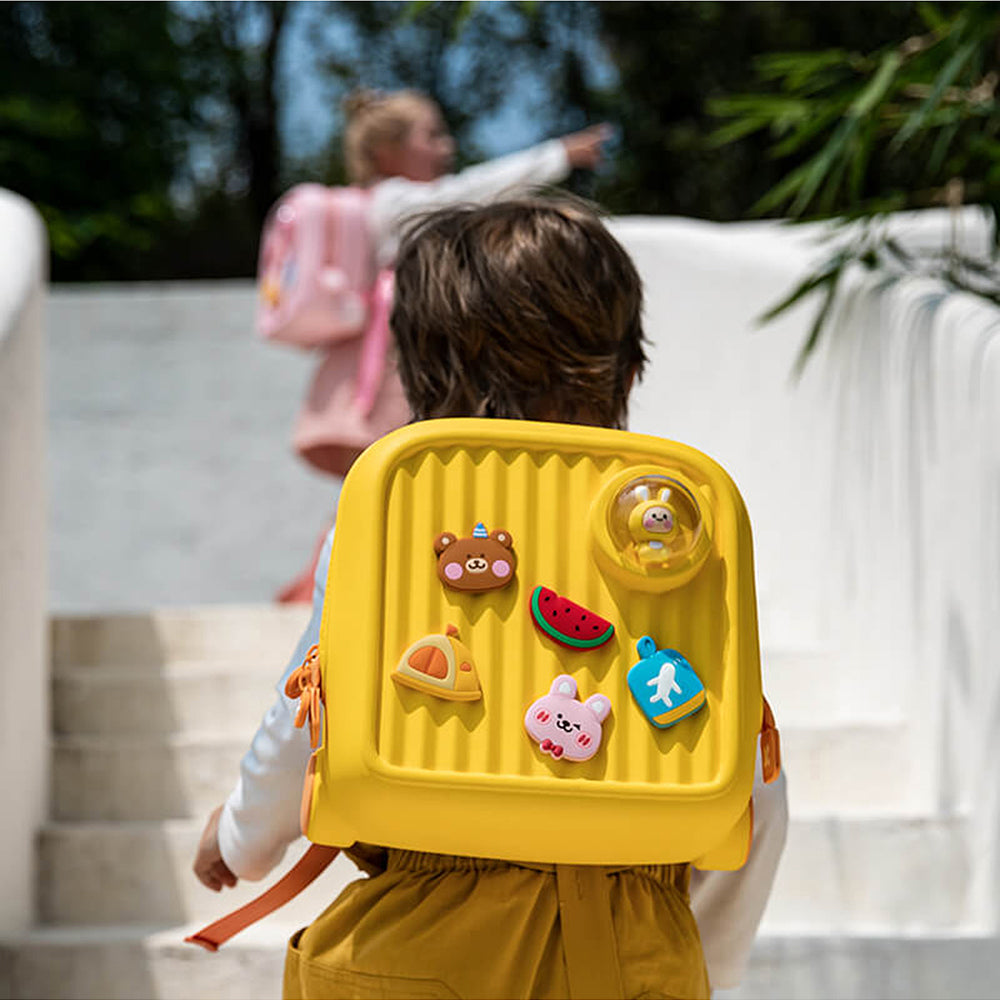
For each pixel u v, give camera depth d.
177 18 11.88
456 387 1.20
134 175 10.74
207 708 2.81
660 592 1.08
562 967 1.05
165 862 2.36
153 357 5.41
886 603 2.66
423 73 12.96
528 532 1.08
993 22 2.72
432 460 1.08
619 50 11.73
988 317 2.38
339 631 1.04
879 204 2.91
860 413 2.83
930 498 2.46
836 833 2.32
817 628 3.05
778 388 3.32
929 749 2.44
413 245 1.25
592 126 12.30
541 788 1.01
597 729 1.03
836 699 2.88
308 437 3.46
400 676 1.03
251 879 1.26
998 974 2.06
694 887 1.29
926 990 2.06
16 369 2.28
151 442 5.36
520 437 1.09
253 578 5.31
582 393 1.20
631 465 1.11
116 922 2.34
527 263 1.20
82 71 10.73
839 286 3.02
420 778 1.00
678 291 3.85
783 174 10.99
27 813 2.30
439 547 1.06
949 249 3.13
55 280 10.95
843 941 2.07
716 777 1.04
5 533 2.17
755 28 11.15
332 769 1.02
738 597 1.08
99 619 3.14
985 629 2.20
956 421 2.35
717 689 1.07
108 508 5.32
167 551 5.31
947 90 2.95
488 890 1.06
